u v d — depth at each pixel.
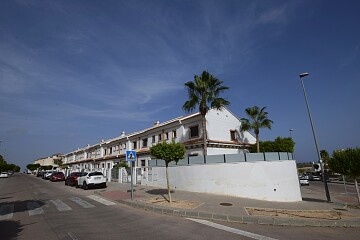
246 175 15.15
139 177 25.20
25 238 7.18
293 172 15.79
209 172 16.53
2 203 14.39
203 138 23.02
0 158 86.44
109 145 46.16
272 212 10.30
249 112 29.73
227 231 7.82
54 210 11.74
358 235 7.55
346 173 14.73
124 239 6.98
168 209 10.84
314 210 11.09
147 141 34.53
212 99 22.89
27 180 44.47
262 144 30.70
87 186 22.41
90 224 8.81
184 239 6.95
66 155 77.19
